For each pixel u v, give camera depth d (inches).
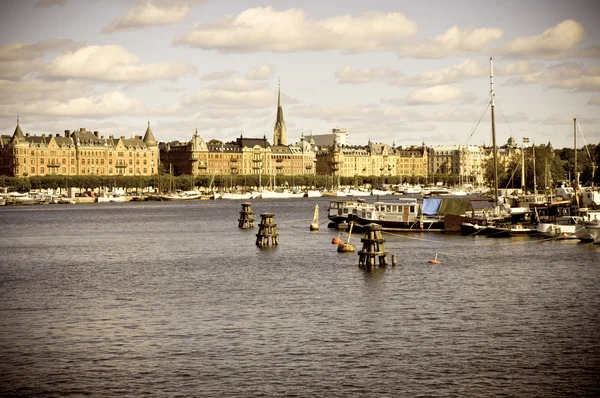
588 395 1948.8
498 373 2095.2
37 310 2891.2
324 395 1950.1
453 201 5812.0
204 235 6146.7
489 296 3053.6
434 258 4190.5
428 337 2425.0
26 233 6643.7
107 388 2006.6
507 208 5964.6
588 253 4347.9
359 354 2253.9
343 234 5876.0
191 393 1968.5
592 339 2393.0
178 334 2490.2
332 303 2940.5
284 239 5531.5
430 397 1935.3
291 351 2285.9
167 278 3646.7
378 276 3575.3
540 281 3398.1
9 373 2121.1
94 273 3863.2
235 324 2613.2
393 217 5866.1
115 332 2529.5
